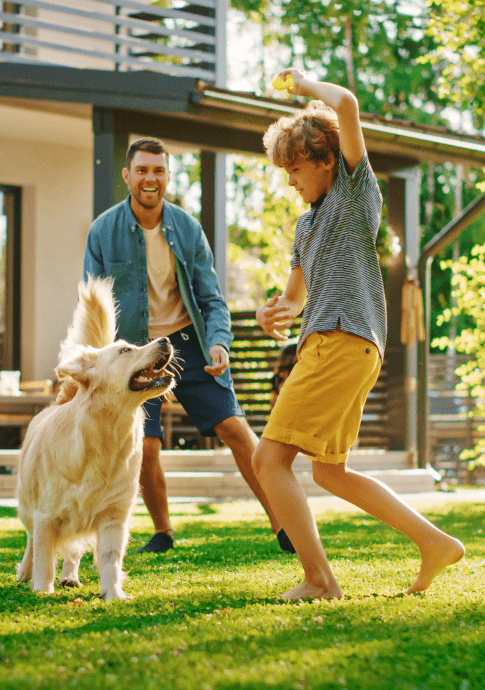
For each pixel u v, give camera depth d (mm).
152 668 1964
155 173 4832
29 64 8445
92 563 4781
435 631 2406
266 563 4344
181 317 5086
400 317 11203
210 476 9570
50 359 12031
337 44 23734
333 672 1932
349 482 3252
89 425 3432
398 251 11117
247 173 22875
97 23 12742
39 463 3584
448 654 2154
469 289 11953
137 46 10250
